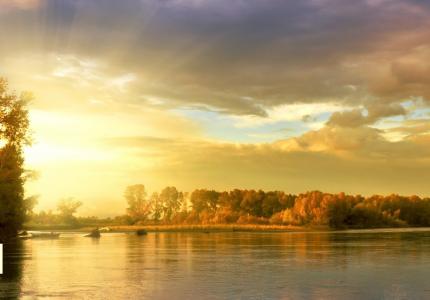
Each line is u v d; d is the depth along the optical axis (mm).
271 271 42719
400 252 64250
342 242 91875
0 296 30359
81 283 35781
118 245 87750
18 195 83500
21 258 57875
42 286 34281
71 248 78875
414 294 30844
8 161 68750
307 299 29203
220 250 70812
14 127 65625
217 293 31297
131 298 29656
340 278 38094
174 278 38375
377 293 31219
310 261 51812
